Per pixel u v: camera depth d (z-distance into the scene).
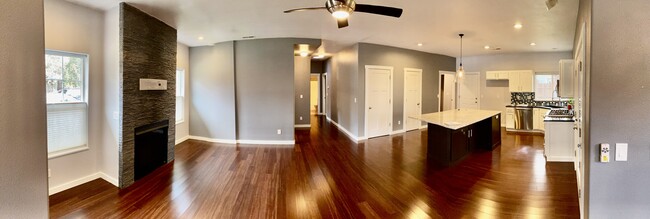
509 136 7.14
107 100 3.76
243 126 6.32
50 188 3.34
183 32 5.22
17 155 0.97
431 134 4.95
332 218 2.76
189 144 6.18
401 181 3.80
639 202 1.71
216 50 6.35
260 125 6.27
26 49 0.99
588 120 1.87
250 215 2.83
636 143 1.69
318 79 12.03
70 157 3.54
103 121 3.83
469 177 3.96
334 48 7.66
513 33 5.29
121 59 3.55
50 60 3.33
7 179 0.94
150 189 3.54
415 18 4.30
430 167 4.45
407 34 5.50
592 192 1.78
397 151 5.55
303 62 9.08
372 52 6.87
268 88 6.20
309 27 4.97
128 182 3.69
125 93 3.61
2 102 0.91
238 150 5.64
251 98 6.25
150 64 4.12
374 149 5.74
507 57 8.36
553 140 4.76
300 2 3.60
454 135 4.63
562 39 5.86
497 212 2.86
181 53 6.35
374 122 7.06
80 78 3.64
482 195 3.31
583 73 2.55
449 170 4.29
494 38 5.80
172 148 4.85
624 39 1.67
